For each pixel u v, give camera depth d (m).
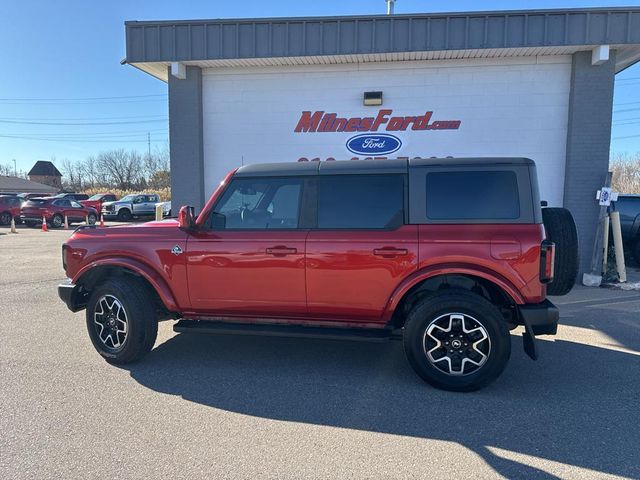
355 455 2.97
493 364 3.82
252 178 4.43
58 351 4.94
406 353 4.01
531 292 3.83
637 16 7.59
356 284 4.08
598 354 4.87
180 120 9.14
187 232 4.46
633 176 40.66
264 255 4.23
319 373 4.38
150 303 4.59
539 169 8.65
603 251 8.38
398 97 8.82
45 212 23.81
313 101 9.03
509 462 2.89
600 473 2.77
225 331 4.35
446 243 3.92
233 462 2.88
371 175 4.20
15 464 2.84
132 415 3.50
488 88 8.61
